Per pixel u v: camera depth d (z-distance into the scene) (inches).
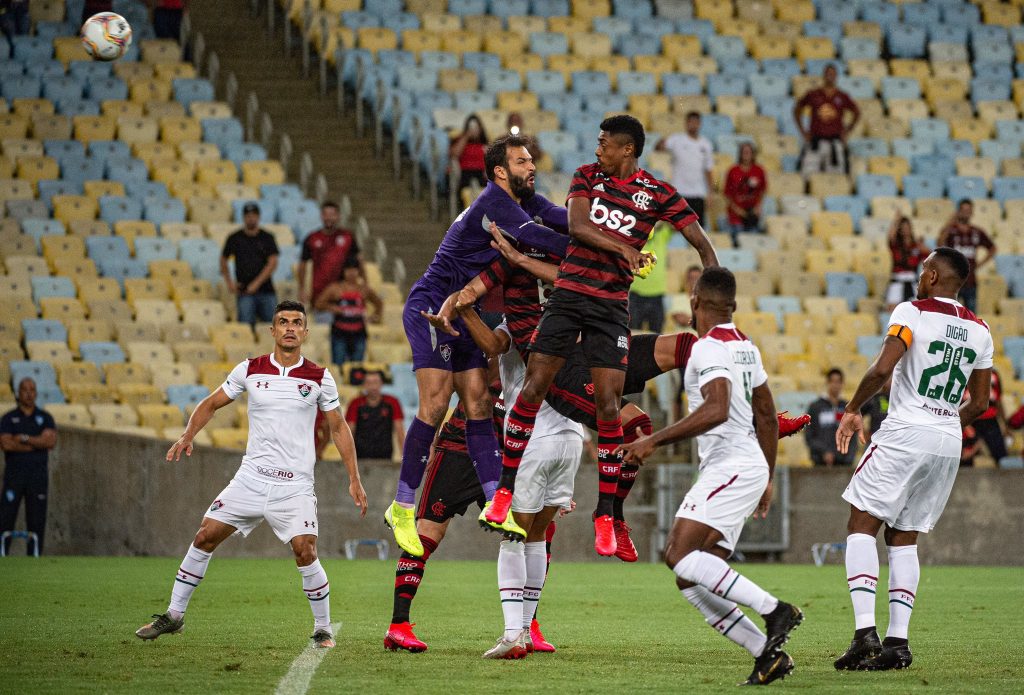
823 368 2711.6
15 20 3329.2
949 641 1152.2
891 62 3740.2
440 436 1085.8
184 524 2167.8
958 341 983.6
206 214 2898.6
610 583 1811.0
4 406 2290.8
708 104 3420.3
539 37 3567.9
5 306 2566.4
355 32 3489.2
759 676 844.0
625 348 984.3
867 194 3260.3
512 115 2664.9
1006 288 3034.0
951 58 3809.1
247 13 3720.5
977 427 2445.9
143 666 925.2
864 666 952.3
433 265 1095.0
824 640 1167.6
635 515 2310.5
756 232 3085.6
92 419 2349.9
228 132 3174.2
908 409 984.3
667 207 971.9
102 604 1381.6
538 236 1035.3
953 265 994.1
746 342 879.1
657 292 2514.8
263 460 1049.5
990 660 1010.1
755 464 864.9
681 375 2401.6
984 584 1852.9
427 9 3634.4
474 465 1067.3
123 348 2539.4
